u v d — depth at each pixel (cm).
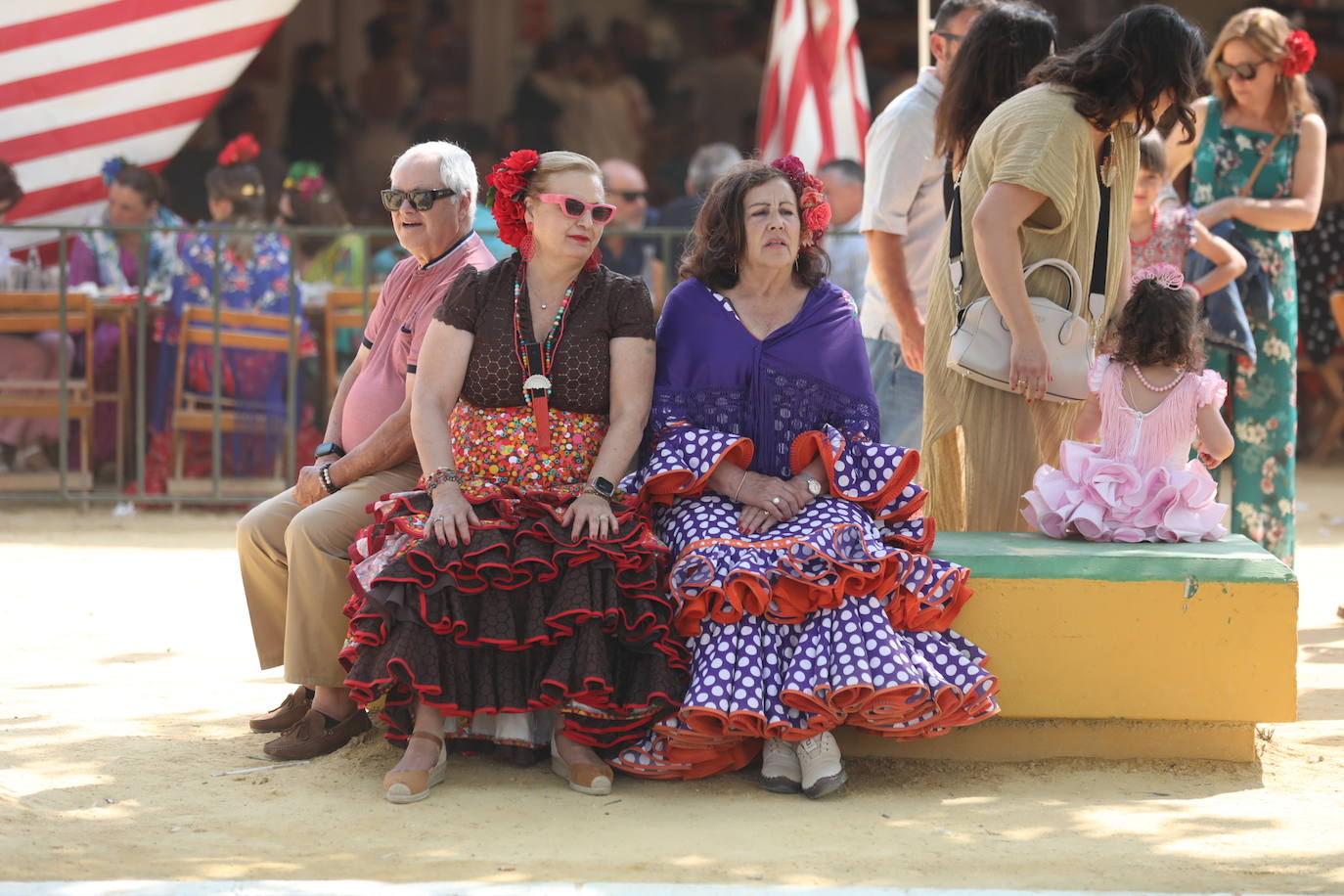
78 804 866
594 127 3181
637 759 909
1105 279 1038
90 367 1988
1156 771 940
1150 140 1353
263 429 2014
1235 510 1476
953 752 956
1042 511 1008
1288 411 1453
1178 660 927
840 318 973
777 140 2145
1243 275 1427
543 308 946
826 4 2116
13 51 2045
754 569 878
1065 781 925
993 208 997
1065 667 930
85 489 2017
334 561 957
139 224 2106
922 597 903
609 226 2178
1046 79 1024
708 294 972
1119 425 1020
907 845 806
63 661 1223
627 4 3259
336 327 2061
